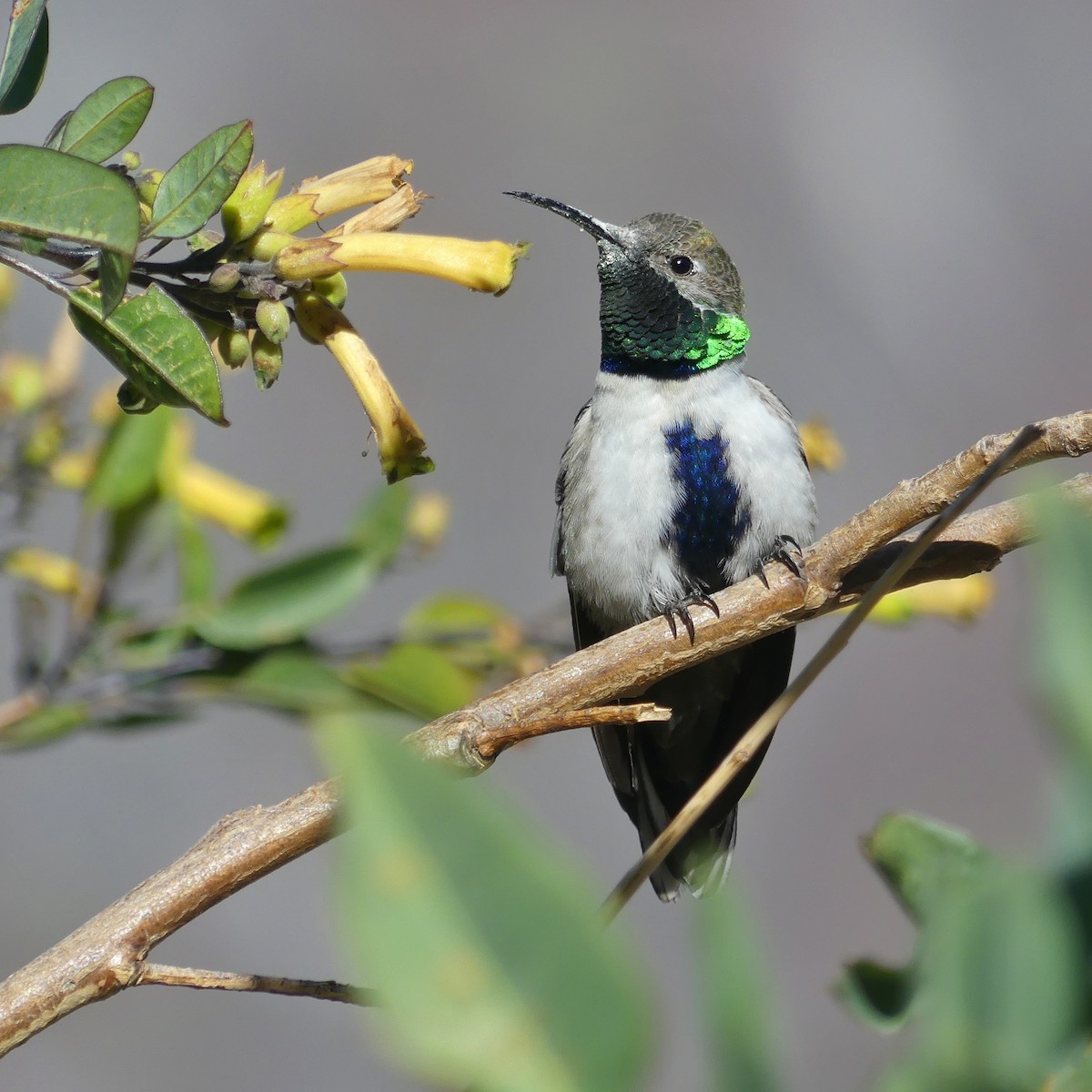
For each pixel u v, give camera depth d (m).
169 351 3.92
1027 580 1.44
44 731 6.33
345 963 1.36
